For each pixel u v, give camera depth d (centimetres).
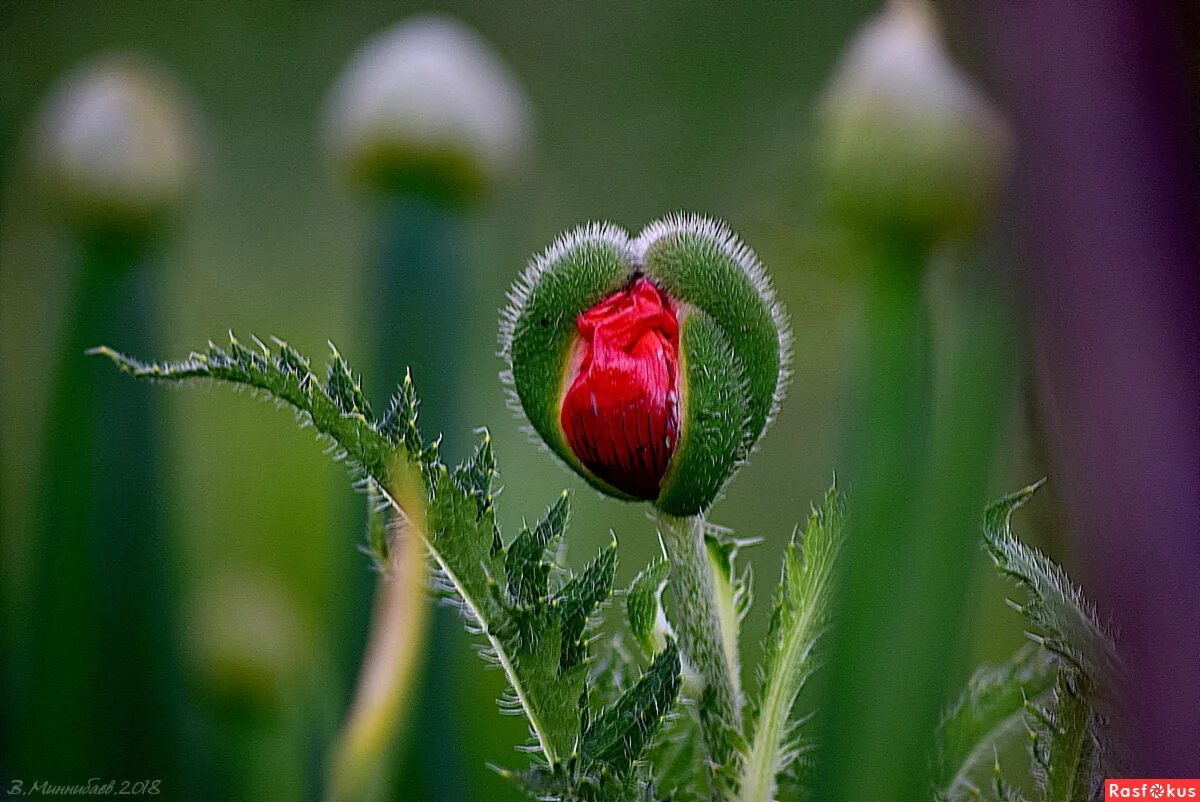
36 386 70
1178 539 37
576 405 40
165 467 67
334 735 55
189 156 77
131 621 62
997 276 50
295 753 58
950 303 52
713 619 40
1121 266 37
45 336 68
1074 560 38
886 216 52
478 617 38
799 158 65
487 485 39
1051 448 38
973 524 49
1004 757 40
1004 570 38
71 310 66
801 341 63
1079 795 38
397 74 62
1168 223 37
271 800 60
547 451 40
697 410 40
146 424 66
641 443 40
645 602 40
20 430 77
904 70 53
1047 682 40
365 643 53
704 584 40
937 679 48
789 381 40
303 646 63
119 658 61
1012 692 40
